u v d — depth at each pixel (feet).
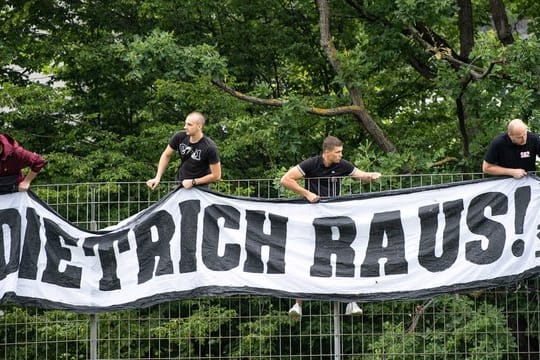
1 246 66.54
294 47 115.85
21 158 65.72
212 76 93.35
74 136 108.47
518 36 94.17
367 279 67.46
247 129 101.40
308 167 68.03
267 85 110.93
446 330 77.71
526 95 87.81
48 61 112.06
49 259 66.95
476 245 67.77
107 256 67.26
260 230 67.67
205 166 68.13
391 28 103.86
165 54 91.25
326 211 67.77
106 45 111.24
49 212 67.26
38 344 87.97
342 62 100.68
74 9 115.96
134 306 67.05
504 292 73.67
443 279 67.51
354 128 111.04
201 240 67.51
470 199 67.97
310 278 67.36
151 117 106.11
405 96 120.78
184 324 83.97
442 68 94.89
